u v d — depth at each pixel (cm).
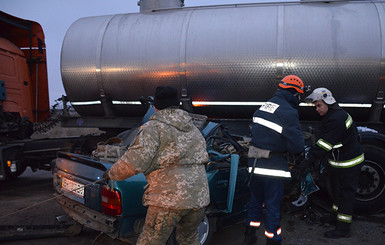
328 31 429
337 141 314
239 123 482
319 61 425
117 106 532
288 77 276
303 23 439
